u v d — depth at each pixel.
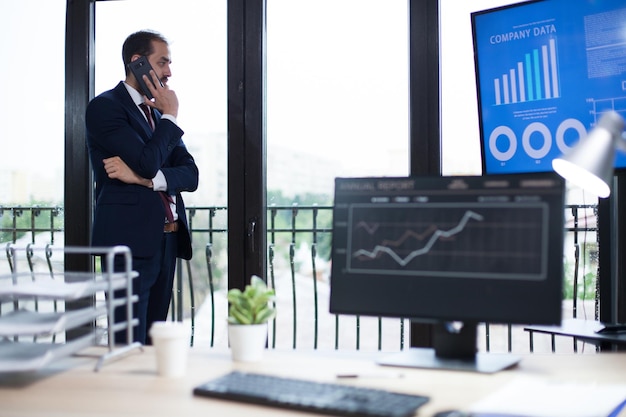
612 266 2.84
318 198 3.91
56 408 1.26
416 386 1.39
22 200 3.91
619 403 1.31
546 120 2.82
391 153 3.51
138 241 3.00
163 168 3.15
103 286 1.65
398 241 1.62
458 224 1.58
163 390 1.38
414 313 1.59
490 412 1.23
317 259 4.06
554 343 3.66
